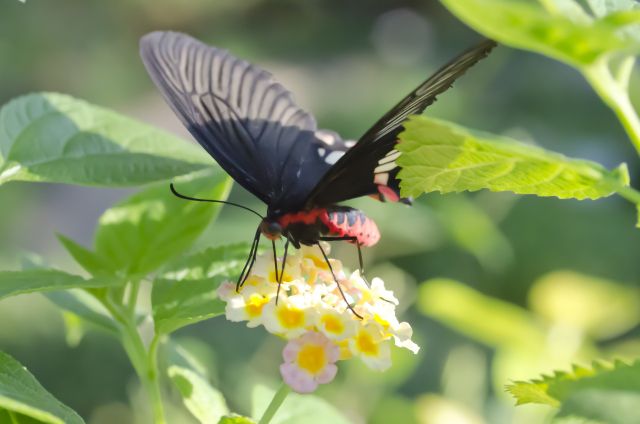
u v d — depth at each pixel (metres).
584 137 1.65
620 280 1.41
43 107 0.81
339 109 1.93
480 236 1.00
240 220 0.99
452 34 2.56
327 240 0.82
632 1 0.75
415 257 1.30
